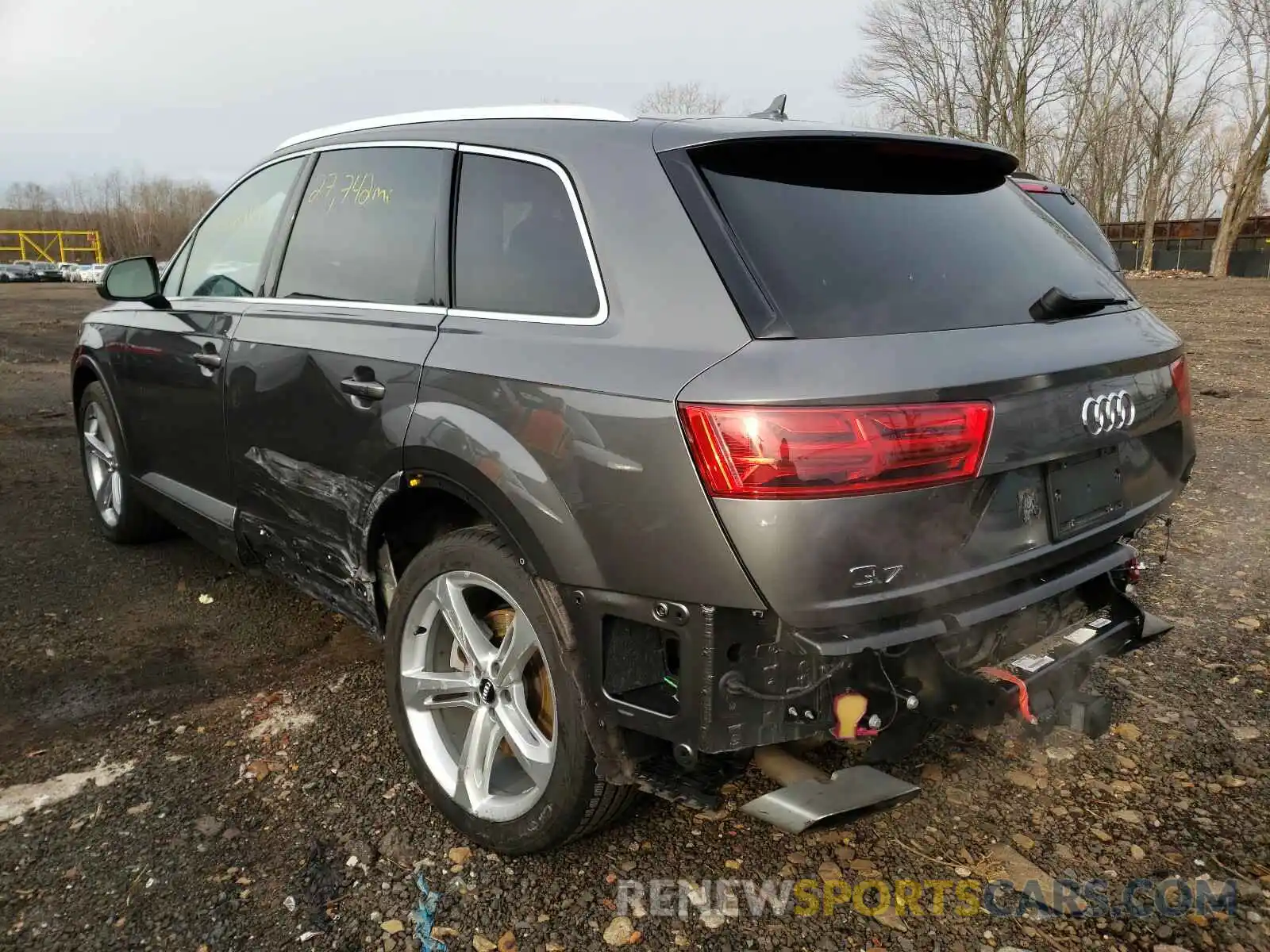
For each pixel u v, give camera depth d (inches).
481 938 84.3
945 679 79.8
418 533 110.0
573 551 80.7
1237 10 1396.4
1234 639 141.3
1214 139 2156.7
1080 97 1731.1
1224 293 955.3
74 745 115.4
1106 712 93.2
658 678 82.8
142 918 86.2
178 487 152.3
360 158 119.7
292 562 125.0
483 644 95.2
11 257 3223.4
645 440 75.4
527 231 94.0
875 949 83.3
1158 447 101.5
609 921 86.3
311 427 112.7
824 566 71.2
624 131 90.1
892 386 72.2
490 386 88.7
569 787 85.2
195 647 143.6
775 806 77.2
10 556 180.9
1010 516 82.0
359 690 129.9
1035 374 80.6
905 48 1617.9
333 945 83.3
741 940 84.1
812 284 78.6
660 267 81.0
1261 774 107.9
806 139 87.6
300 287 123.8
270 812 102.2
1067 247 107.1
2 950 82.1
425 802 104.3
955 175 102.5
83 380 182.9
